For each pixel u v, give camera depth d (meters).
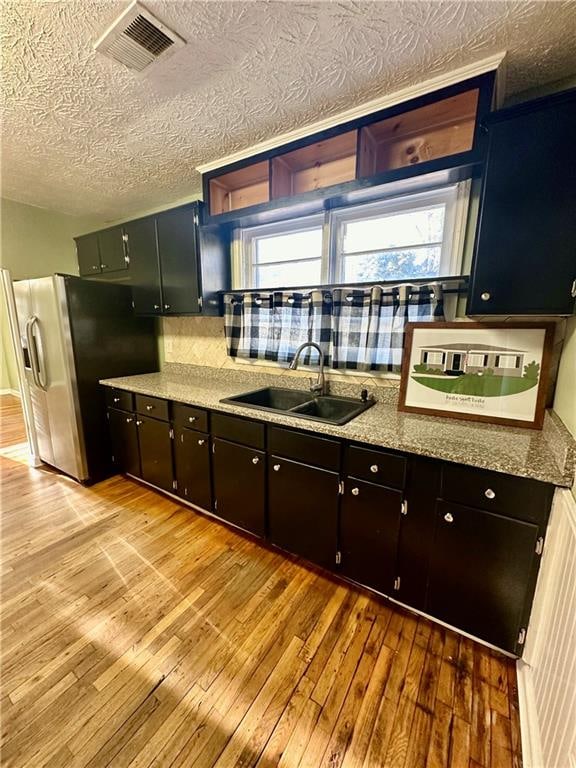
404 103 1.48
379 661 1.35
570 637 0.86
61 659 1.35
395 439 1.44
